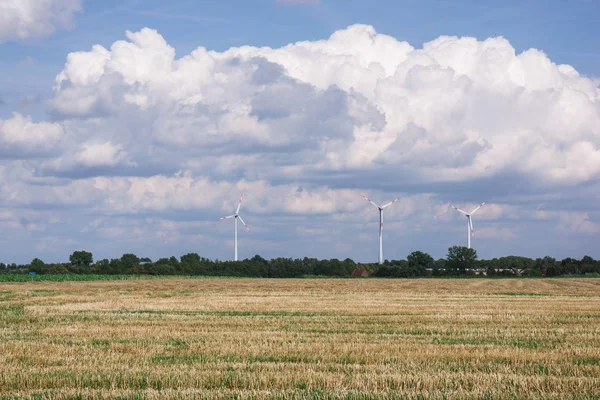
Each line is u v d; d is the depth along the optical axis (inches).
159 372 665.6
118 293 2174.0
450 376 642.2
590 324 1120.8
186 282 3715.6
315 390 595.2
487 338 940.6
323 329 1045.8
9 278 4180.6
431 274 5738.2
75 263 6550.2
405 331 1025.5
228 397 565.3
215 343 878.4
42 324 1135.6
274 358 764.6
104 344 889.5
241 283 3484.3
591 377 638.5
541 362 728.3
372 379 626.5
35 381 635.5
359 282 3764.8
